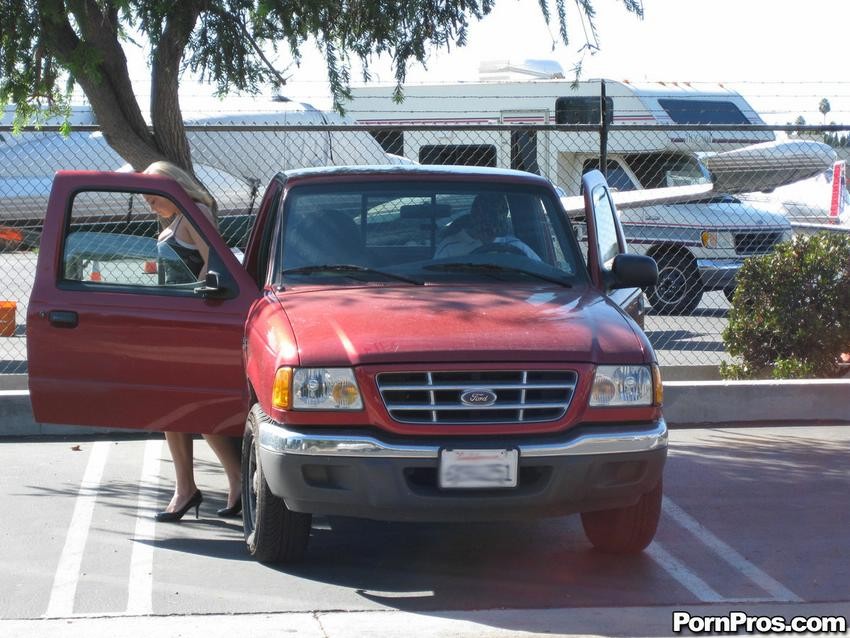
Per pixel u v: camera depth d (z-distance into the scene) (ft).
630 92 80.28
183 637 21.12
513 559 25.89
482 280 26.71
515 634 21.29
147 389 26.66
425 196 28.04
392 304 24.52
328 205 27.78
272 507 24.22
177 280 27.17
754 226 63.67
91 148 70.85
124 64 37.58
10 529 27.91
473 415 22.20
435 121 84.58
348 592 23.61
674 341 56.08
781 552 26.30
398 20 37.63
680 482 32.45
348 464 22.09
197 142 72.13
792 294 43.60
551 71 88.89
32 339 26.53
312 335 23.06
